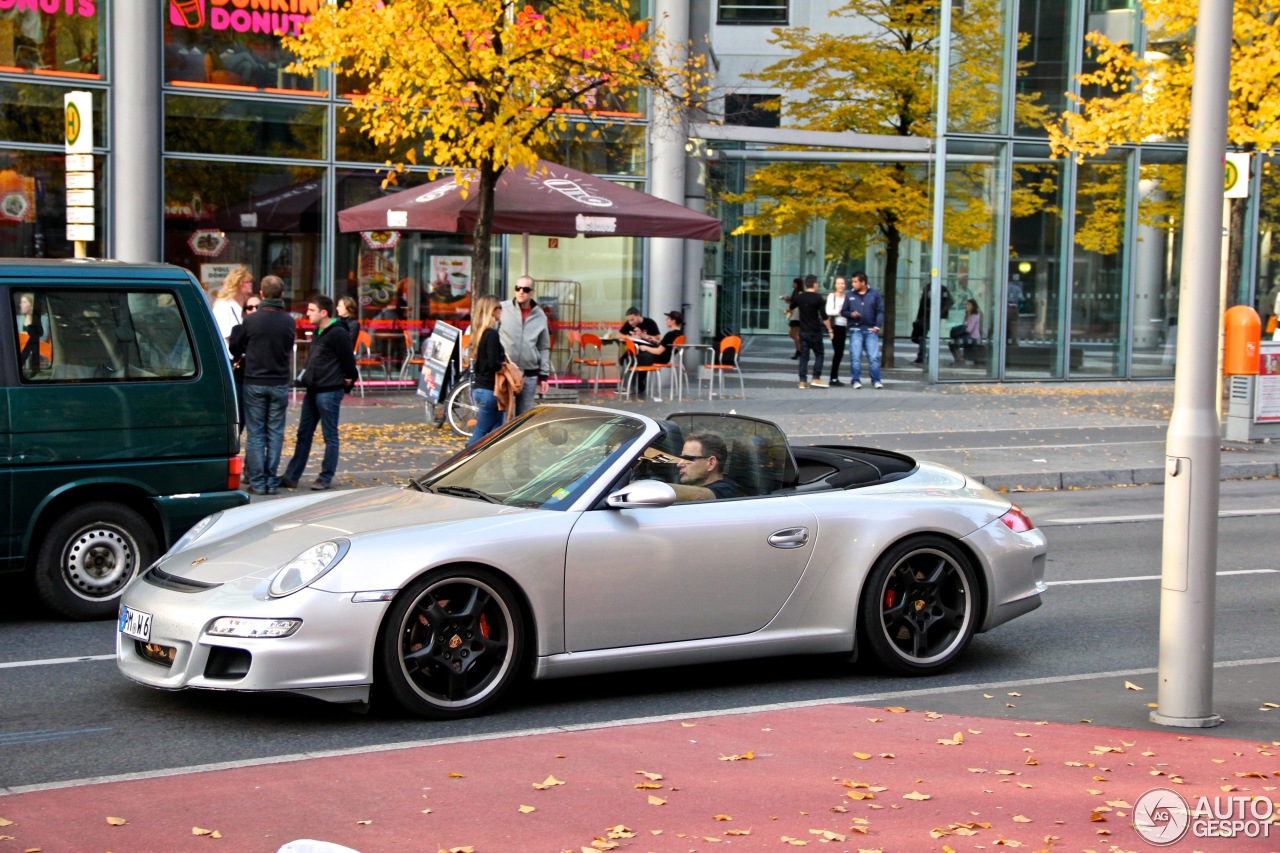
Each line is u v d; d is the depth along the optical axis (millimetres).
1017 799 4637
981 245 25359
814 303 23312
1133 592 9156
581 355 22609
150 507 8070
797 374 26922
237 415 8297
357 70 15312
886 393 22609
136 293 8016
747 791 4715
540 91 15172
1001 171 25344
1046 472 14367
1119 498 13727
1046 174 25734
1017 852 4117
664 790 4727
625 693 6445
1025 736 5512
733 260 32562
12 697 6203
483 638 5910
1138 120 18875
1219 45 5527
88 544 7848
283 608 5562
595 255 22812
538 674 6027
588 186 17156
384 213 16250
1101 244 26219
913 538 6824
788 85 27984
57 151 19000
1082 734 5570
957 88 24922
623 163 22625
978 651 7500
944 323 25266
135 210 19234
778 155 24031
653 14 22688
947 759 5148
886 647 6738
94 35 19047
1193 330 5625
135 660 5961
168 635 5695
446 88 14617
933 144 24969
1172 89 18781
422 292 21438
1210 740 5477
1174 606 5742
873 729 5633
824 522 6637
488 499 6473
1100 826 4359
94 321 7867
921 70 27016
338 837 4230
